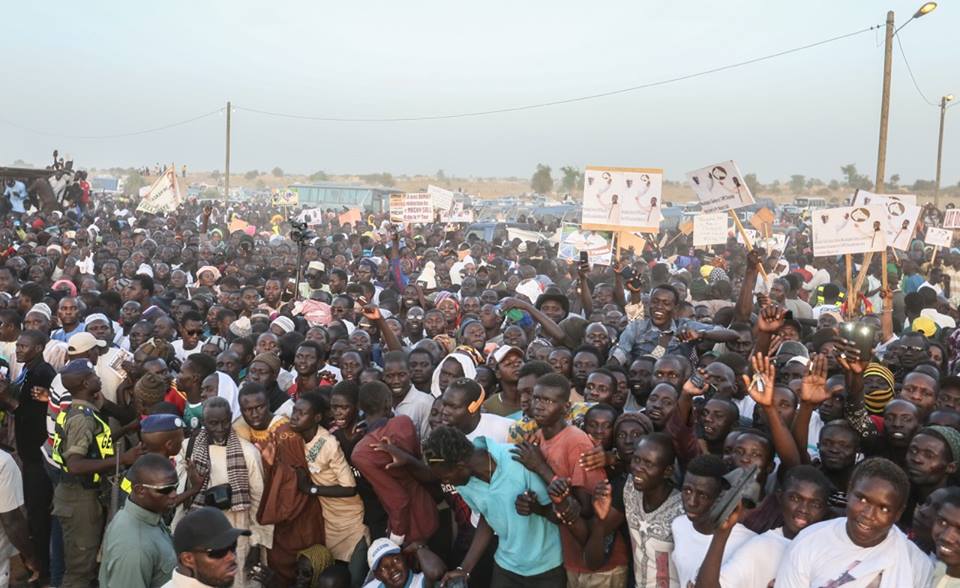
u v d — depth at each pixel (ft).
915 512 15.67
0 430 29.63
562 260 66.18
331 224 133.28
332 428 23.27
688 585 15.64
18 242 71.10
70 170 106.01
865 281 53.21
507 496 17.84
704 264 72.84
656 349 28.68
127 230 87.51
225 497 21.84
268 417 23.32
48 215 92.12
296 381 28.02
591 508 17.80
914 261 60.90
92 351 27.86
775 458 18.95
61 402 24.36
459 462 17.40
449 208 74.23
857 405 19.35
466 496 18.20
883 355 31.09
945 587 13.43
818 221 38.68
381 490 20.10
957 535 13.12
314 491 21.80
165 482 16.99
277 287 42.65
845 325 19.16
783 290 40.75
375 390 21.56
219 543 14.17
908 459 17.15
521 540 18.10
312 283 47.91
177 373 30.42
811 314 41.34
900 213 43.21
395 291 49.03
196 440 22.39
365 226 115.24
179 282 49.32
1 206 94.48
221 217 146.30
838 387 20.66
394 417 20.93
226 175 176.65
